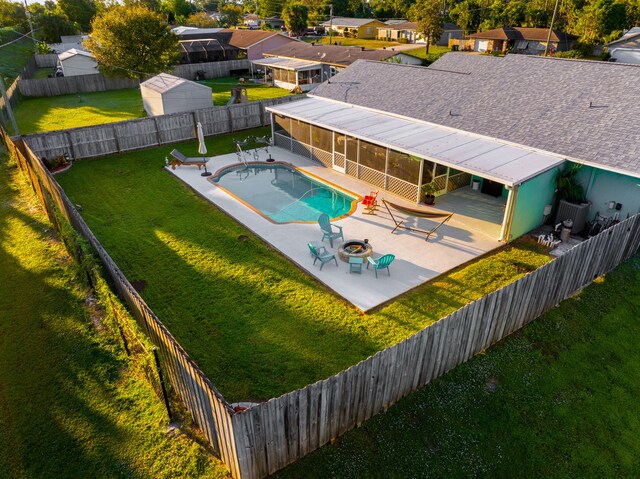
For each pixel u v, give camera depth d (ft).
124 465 28.17
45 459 28.66
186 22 346.33
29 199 68.23
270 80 175.32
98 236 57.98
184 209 66.23
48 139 83.41
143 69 143.23
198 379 26.30
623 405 34.09
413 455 29.45
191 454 28.71
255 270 50.19
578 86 66.08
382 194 70.49
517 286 36.76
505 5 288.10
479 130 66.28
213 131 103.91
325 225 55.36
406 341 30.17
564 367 37.06
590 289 45.70
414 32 284.41
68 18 304.30
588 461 29.94
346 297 45.29
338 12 402.52
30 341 38.68
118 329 36.52
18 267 49.93
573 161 55.21
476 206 65.31
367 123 75.05
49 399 32.91
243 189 75.77
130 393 33.30
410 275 49.08
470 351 36.55
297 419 26.73
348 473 28.04
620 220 55.16
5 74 166.50
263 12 398.42
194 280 48.39
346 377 27.78
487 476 28.66
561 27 259.60
